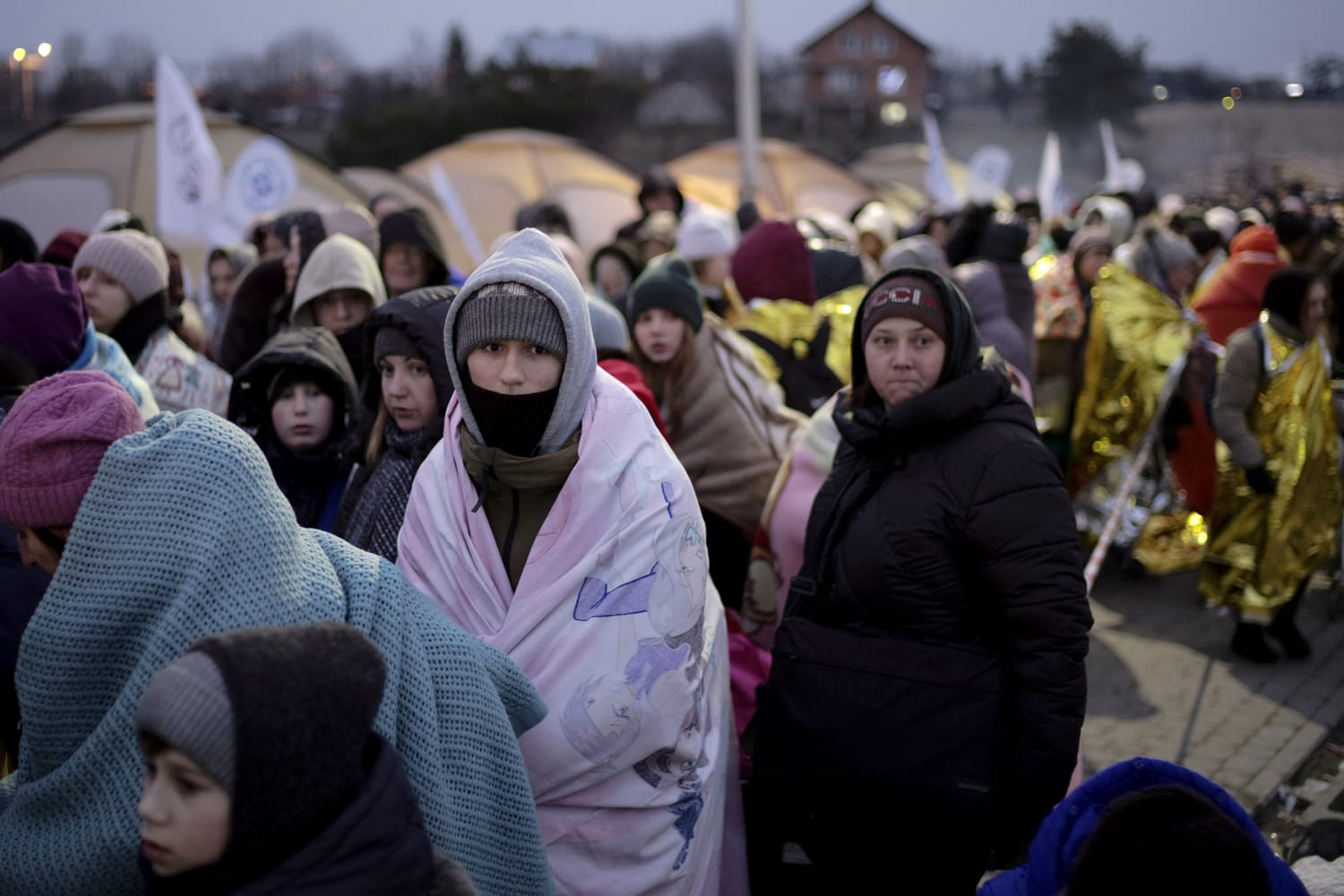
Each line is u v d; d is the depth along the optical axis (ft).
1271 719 16.20
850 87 240.94
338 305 13.74
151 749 4.87
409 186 56.13
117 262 13.74
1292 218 27.40
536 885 7.00
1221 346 22.27
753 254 17.66
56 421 6.76
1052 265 25.16
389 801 5.26
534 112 195.52
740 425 13.52
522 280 7.80
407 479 9.77
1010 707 8.94
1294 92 87.97
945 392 9.24
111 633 5.79
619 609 7.83
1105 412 22.39
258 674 4.81
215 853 4.88
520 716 7.30
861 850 9.04
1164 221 37.68
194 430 6.01
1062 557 8.94
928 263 18.28
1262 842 6.38
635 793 7.91
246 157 31.65
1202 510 22.08
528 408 7.97
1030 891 6.54
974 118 229.86
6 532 8.27
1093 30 170.50
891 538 9.25
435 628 6.76
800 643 9.21
